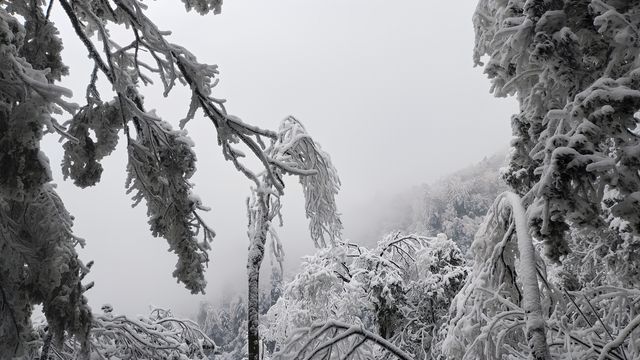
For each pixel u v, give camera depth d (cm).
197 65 354
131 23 358
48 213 291
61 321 292
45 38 355
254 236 612
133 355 663
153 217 387
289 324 1087
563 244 356
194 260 384
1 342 274
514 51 418
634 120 337
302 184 731
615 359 421
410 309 1207
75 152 365
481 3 520
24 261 281
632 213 331
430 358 1191
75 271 300
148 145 380
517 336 470
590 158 336
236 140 377
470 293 483
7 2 345
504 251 468
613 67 379
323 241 751
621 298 477
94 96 365
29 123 236
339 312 1088
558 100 416
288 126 730
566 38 363
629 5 367
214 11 356
